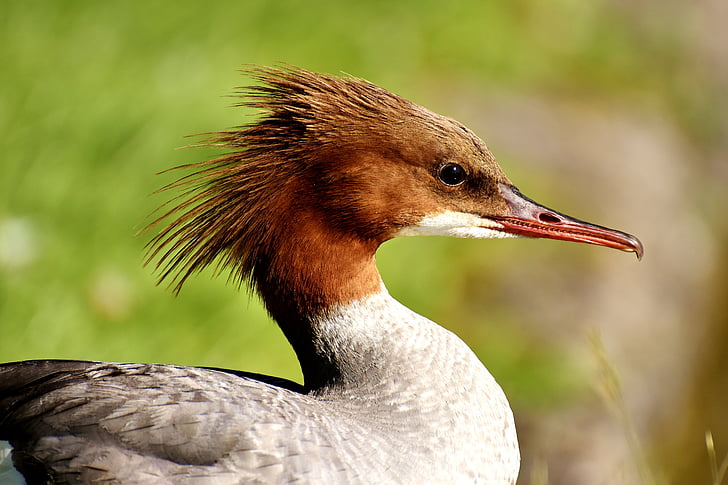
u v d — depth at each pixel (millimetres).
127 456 5484
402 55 14164
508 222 6551
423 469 5836
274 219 6270
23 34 11195
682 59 17672
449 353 6230
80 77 10922
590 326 11453
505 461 6172
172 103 11031
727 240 14805
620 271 12469
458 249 12047
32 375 5969
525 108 14547
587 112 15070
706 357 13008
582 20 17156
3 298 9102
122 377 5871
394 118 6301
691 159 15562
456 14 15336
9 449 5582
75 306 9273
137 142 10477
